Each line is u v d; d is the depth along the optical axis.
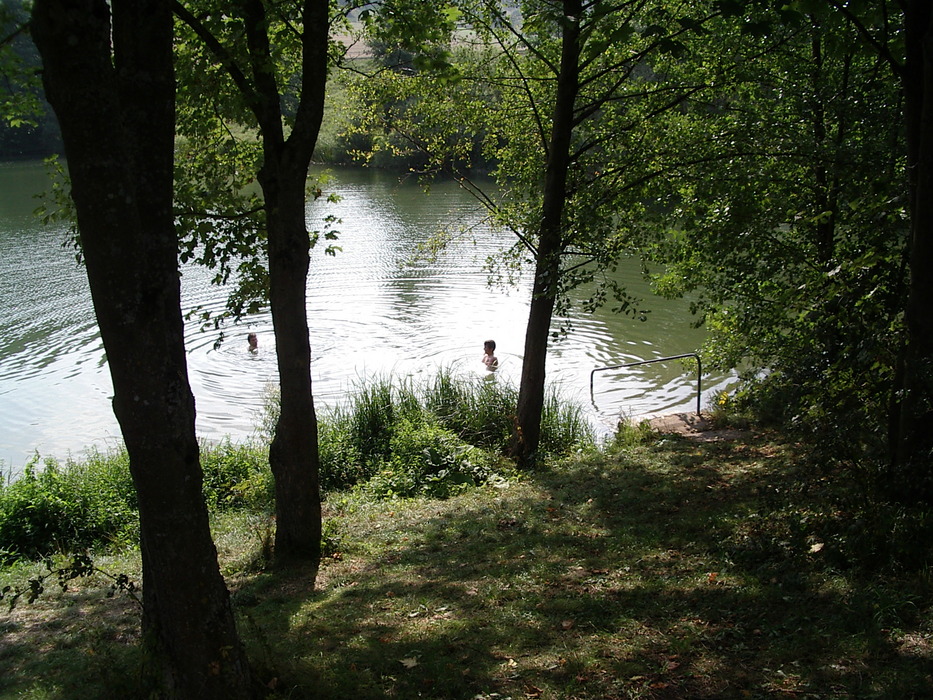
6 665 6.72
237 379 19.06
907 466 6.97
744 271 12.09
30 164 63.97
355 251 33.19
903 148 10.10
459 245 34.31
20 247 33.47
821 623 5.63
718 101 13.36
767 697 4.80
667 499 9.84
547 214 12.97
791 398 8.78
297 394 8.77
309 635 6.57
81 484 12.33
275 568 8.88
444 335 22.22
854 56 11.96
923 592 5.77
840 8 7.67
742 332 13.23
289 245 8.35
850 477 7.71
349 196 48.34
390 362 20.00
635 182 12.52
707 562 7.25
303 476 8.99
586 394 17.86
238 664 4.91
